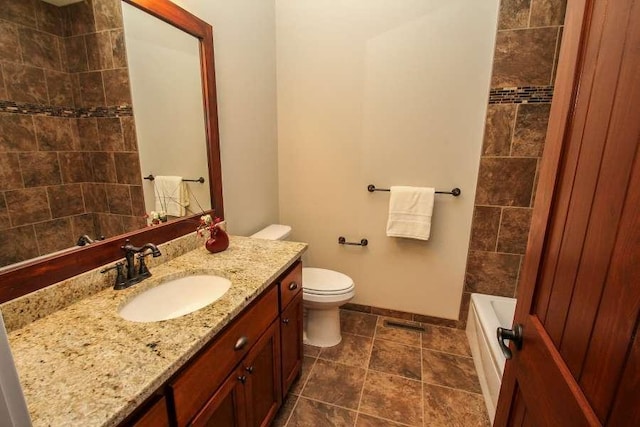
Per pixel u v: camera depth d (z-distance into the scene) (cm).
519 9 174
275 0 222
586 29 63
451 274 225
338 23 212
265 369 129
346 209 239
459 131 203
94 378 68
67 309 96
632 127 46
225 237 152
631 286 43
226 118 178
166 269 129
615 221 48
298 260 158
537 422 69
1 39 84
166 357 75
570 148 66
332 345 210
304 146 238
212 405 92
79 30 104
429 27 195
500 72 184
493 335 168
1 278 83
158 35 131
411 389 173
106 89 113
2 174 86
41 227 95
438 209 217
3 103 85
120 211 121
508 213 202
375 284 245
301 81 229
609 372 47
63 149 101
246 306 109
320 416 155
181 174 148
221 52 169
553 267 69
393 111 212
